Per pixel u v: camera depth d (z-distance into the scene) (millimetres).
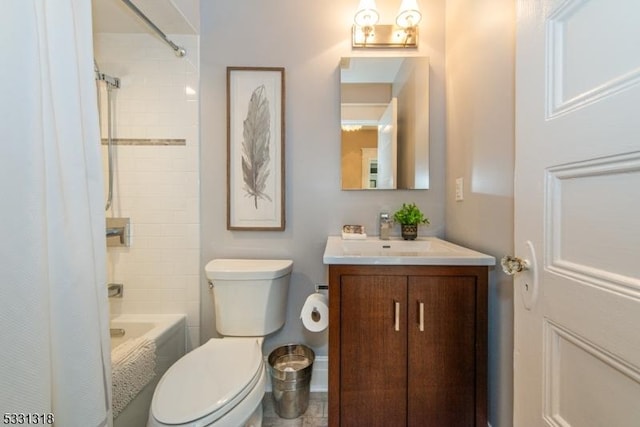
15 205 572
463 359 1062
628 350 436
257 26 1609
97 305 736
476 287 1056
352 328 1074
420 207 1633
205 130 1618
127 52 1586
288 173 1639
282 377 1354
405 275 1064
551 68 610
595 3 502
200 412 877
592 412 505
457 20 1438
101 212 771
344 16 1617
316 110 1627
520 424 717
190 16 1514
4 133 562
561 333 582
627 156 438
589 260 514
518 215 721
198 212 1625
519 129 718
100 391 714
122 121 1595
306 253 1646
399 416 1076
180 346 1566
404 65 1610
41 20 624
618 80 455
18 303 573
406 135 1624
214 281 1402
